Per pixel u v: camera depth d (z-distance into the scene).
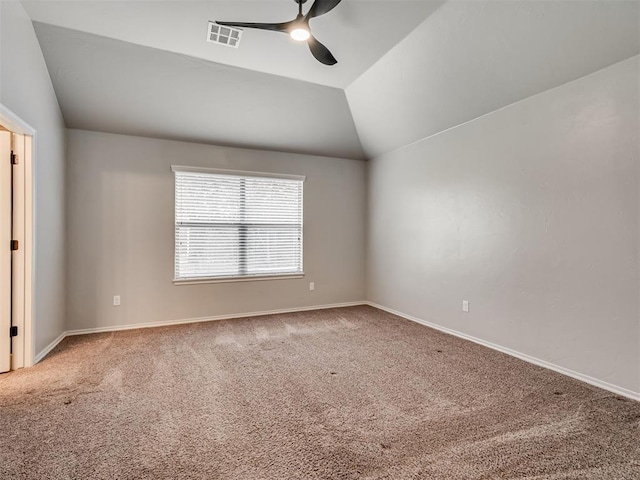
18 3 2.42
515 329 2.99
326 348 3.23
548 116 2.69
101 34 2.81
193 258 4.23
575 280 2.52
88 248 3.70
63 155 3.50
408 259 4.36
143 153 3.95
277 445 1.72
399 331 3.80
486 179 3.26
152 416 2.00
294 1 2.39
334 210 5.08
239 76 3.47
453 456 1.63
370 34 2.85
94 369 2.70
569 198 2.55
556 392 2.30
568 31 2.28
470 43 2.73
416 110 3.74
